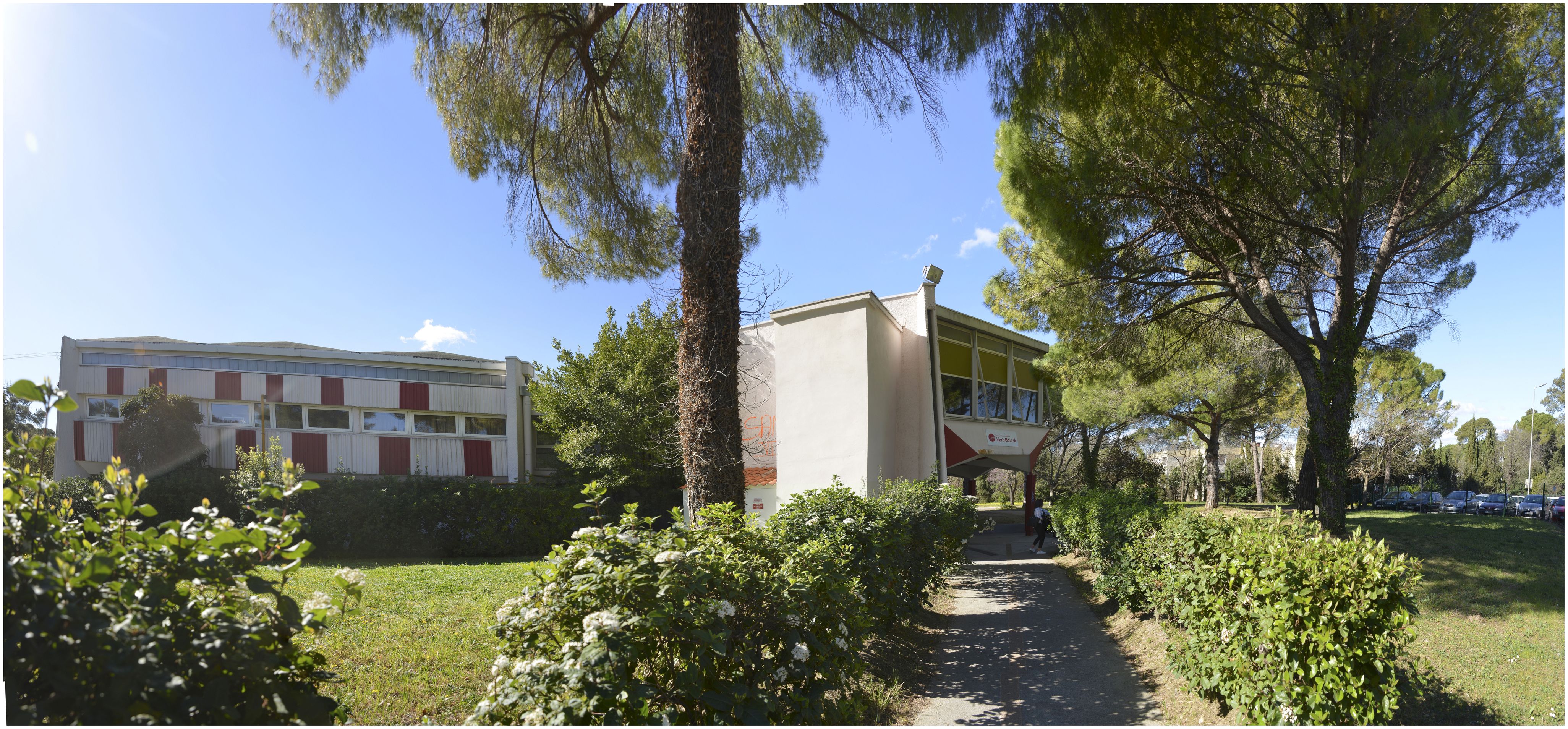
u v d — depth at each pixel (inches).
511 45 281.4
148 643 64.4
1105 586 346.3
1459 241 459.2
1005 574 513.0
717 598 128.6
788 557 171.0
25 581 62.3
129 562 72.2
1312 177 367.6
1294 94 379.9
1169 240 453.7
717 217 236.8
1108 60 320.8
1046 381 917.2
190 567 74.2
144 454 784.3
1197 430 950.4
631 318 890.1
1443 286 491.5
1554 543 408.2
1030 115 347.9
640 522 142.4
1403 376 1392.7
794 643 135.9
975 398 765.3
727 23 246.4
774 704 127.2
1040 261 556.4
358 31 251.6
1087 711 204.1
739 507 231.0
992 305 598.2
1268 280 456.4
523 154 314.5
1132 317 491.8
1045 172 416.5
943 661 266.1
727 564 138.6
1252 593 175.2
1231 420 934.4
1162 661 242.4
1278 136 376.8
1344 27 356.5
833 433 600.7
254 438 853.2
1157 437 1241.4
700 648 117.1
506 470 939.3
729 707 111.8
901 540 282.7
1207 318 535.8
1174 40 342.0
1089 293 483.8
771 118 351.9
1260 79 360.8
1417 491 1635.1
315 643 115.0
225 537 75.0
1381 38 347.3
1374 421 1392.7
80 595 66.2
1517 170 379.6
